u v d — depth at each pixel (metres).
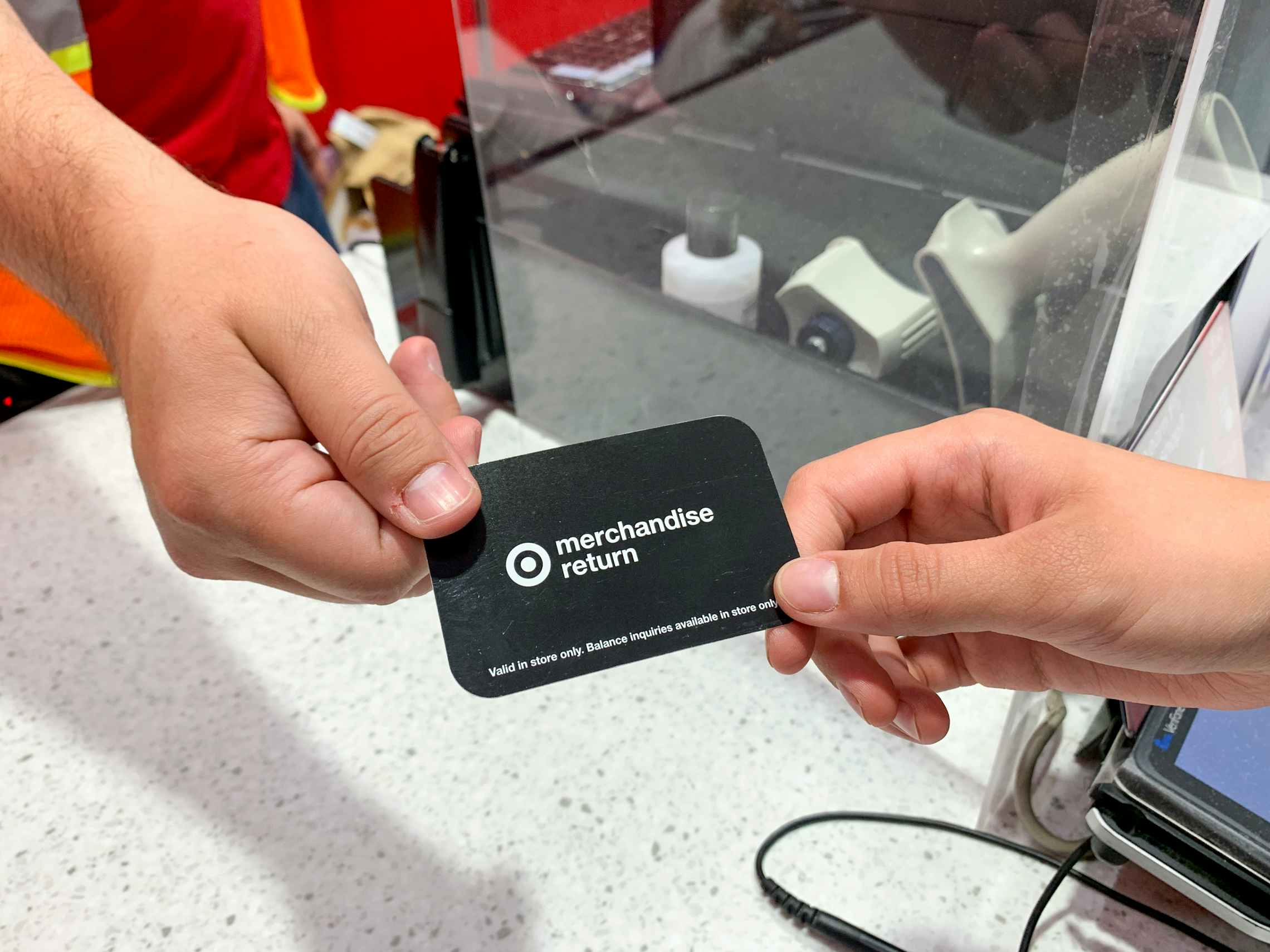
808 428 0.65
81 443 0.79
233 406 0.33
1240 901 0.39
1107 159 0.38
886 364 0.58
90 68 0.77
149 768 0.53
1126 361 0.42
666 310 0.69
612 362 0.74
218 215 0.37
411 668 0.59
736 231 0.64
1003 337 0.51
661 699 0.57
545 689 0.57
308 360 0.33
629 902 0.46
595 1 0.60
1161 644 0.31
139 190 0.38
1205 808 0.40
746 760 0.53
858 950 0.44
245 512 0.33
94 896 0.47
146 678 0.58
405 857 0.49
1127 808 0.42
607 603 0.35
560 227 0.68
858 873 0.47
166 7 0.80
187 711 0.56
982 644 0.45
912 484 0.40
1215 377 0.50
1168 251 0.39
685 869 0.48
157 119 0.85
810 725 0.55
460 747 0.54
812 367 0.63
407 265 0.79
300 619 0.63
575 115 0.64
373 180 0.77
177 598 0.64
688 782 0.52
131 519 0.71
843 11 0.52
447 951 0.45
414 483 0.33
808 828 0.50
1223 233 0.45
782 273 0.64
